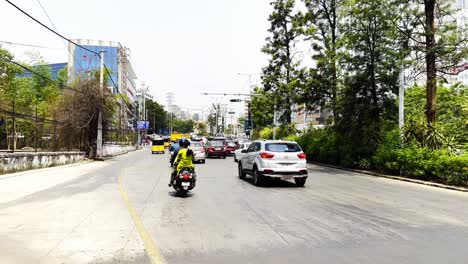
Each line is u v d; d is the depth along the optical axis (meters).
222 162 29.58
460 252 6.16
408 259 5.77
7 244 6.37
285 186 15.16
